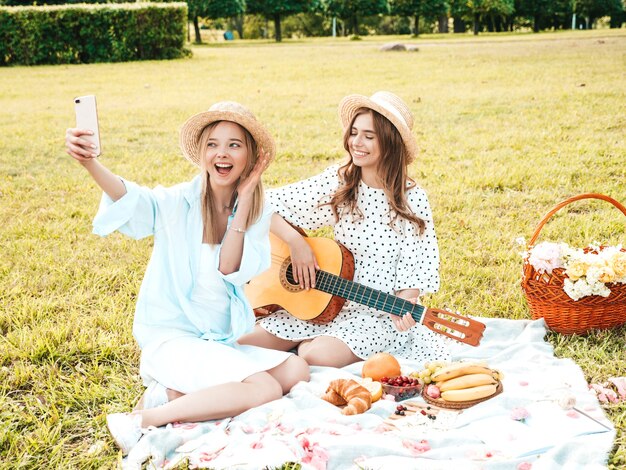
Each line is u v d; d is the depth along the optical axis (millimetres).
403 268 3889
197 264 3375
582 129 9305
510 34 40906
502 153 8219
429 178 7309
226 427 3041
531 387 3344
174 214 3350
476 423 3027
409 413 3158
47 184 7375
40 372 3611
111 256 5352
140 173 7762
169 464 2789
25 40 21500
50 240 5680
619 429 3002
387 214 3889
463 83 14570
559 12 48469
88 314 4332
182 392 3229
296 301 3846
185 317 3396
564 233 5535
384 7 47219
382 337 3789
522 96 12250
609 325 3938
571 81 13844
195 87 15500
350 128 3822
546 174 7184
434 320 3639
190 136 3447
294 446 2803
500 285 4707
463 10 45750
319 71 18328
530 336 3918
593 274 3771
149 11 22766
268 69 19391
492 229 5766
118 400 3375
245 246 3330
